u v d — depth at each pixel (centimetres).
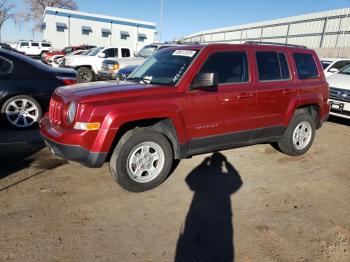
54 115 410
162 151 405
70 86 438
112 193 396
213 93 432
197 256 291
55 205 361
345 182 462
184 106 408
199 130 430
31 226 320
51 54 2792
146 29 4478
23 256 278
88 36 4141
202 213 361
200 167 489
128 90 388
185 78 416
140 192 402
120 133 391
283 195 413
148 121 401
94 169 462
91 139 359
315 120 584
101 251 290
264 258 291
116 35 4288
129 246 299
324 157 567
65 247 292
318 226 345
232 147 486
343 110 783
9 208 350
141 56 1455
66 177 433
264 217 358
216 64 445
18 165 466
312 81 560
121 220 339
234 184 438
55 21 3941
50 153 517
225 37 3838
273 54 515
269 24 3128
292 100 523
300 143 562
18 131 637
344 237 327
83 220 336
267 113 498
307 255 297
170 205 375
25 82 633
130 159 386
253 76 481
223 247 304
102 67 1421
